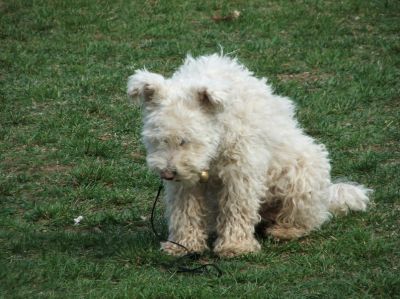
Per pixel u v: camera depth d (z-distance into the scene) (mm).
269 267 10031
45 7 22234
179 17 21484
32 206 12336
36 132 15164
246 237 10391
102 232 11367
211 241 10922
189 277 9648
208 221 10859
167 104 9367
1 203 12492
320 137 15023
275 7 22094
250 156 10062
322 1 22328
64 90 17297
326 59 18594
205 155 9375
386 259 10086
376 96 16734
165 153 9266
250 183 10172
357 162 13633
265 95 10781
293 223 11062
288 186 10867
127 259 10180
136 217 11820
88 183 13195
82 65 18750
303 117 15719
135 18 21562
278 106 11047
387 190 12445
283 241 10930
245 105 10266
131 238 10891
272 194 10930
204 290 9070
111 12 22000
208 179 10227
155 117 9352
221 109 9453
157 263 10117
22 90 17281
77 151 14352
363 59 18797
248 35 20375
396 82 17406
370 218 11453
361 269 9828
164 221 11641
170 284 9297
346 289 9188
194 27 20969
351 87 17203
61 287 9289
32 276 9477
